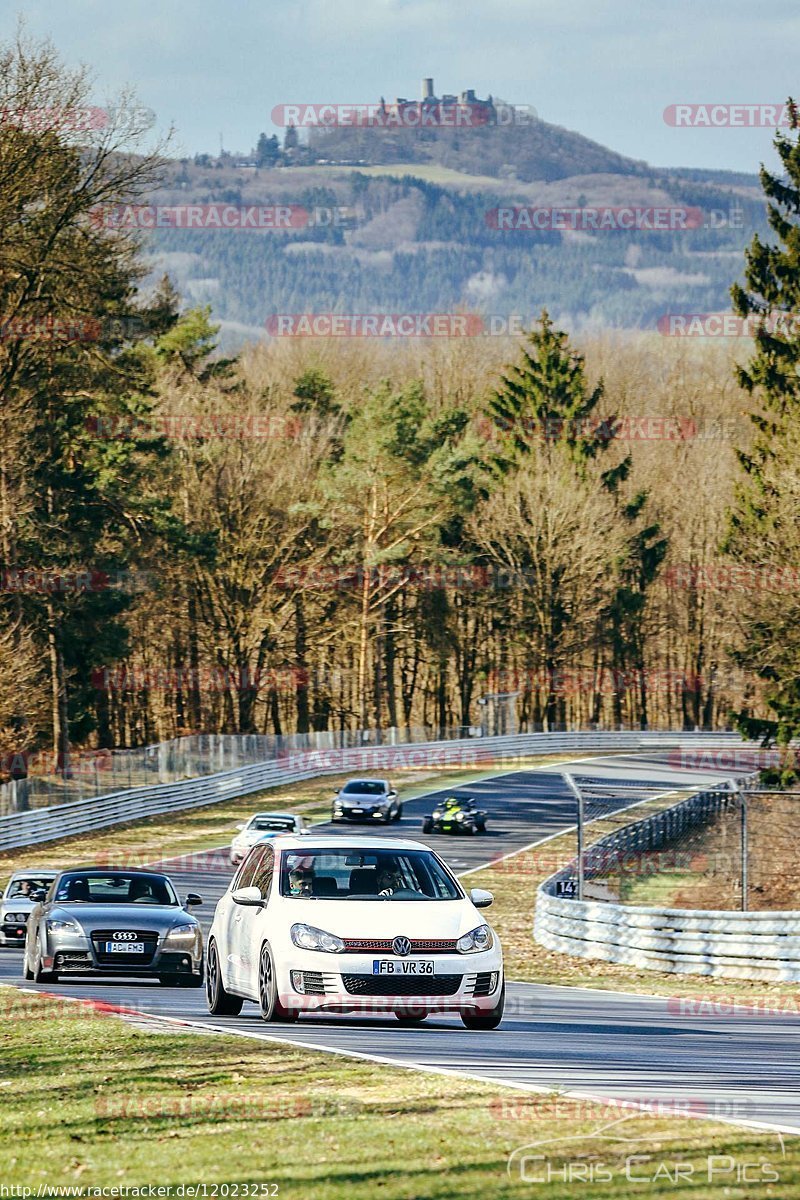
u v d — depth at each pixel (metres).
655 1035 50.09
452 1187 26.02
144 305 184.25
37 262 168.25
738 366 162.50
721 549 153.25
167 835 168.62
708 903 116.25
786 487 149.12
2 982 67.31
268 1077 36.59
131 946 63.88
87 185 169.00
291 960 47.12
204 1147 29.34
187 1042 42.69
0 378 176.25
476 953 47.91
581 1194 25.59
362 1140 29.48
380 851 51.28
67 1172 27.80
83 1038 44.31
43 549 183.00
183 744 196.12
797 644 146.50
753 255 160.75
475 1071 38.56
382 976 46.84
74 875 68.88
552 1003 62.06
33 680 183.88
